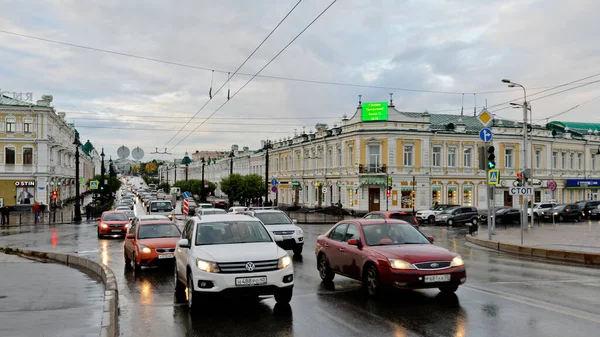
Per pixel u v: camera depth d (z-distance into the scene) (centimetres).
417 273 906
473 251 1966
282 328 758
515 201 5181
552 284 1106
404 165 4722
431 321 783
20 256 1891
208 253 880
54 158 6053
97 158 16325
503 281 1148
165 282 1212
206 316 843
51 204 5844
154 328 774
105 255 1852
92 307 869
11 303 906
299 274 1299
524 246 1880
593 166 5984
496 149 5144
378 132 4678
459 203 4978
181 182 10644
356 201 4794
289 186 6600
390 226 1090
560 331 717
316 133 5941
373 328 749
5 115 5459
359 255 1021
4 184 5444
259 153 8000
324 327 760
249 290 846
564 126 6081
